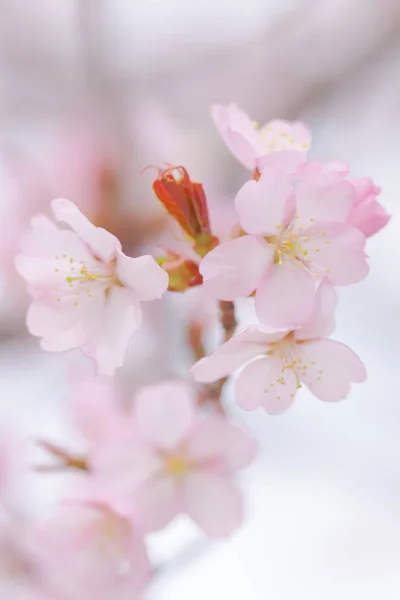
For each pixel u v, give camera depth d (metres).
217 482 0.48
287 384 0.44
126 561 0.48
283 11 0.77
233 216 0.63
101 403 0.51
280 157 0.43
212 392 0.48
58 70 0.78
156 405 0.48
